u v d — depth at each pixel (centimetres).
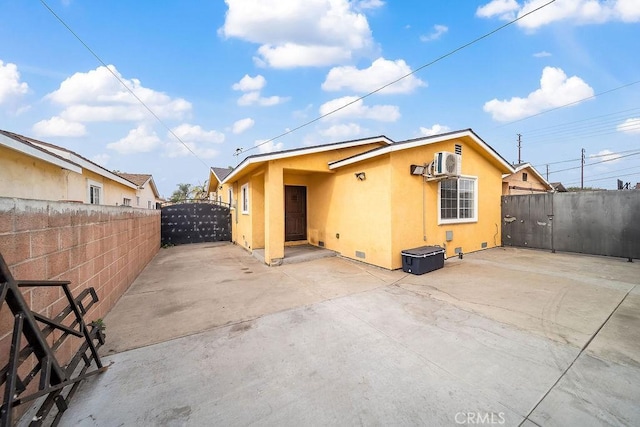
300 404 196
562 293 421
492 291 438
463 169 763
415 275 553
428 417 182
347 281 518
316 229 870
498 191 895
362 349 270
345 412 187
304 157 709
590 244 715
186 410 192
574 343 272
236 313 369
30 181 536
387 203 598
